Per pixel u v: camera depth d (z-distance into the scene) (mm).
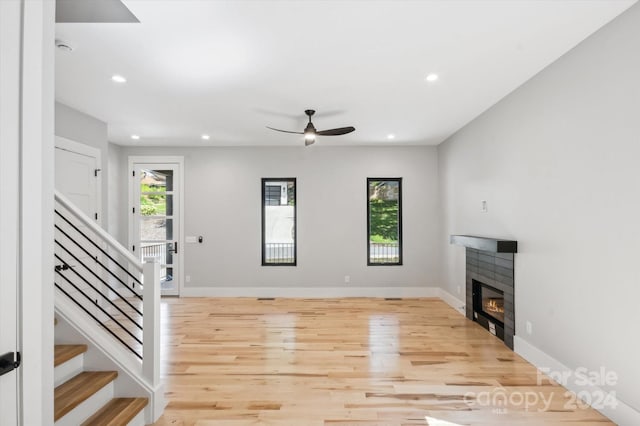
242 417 2400
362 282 6211
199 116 4395
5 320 1111
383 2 2057
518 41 2547
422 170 6207
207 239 6254
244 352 3586
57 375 2117
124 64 2906
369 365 3248
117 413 2100
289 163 6258
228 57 2775
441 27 2340
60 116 3916
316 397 2670
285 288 6223
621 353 2242
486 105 3998
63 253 3834
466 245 4309
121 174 6219
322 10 2135
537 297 3160
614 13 2203
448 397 2660
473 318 4652
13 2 1132
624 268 2219
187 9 2117
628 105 2178
